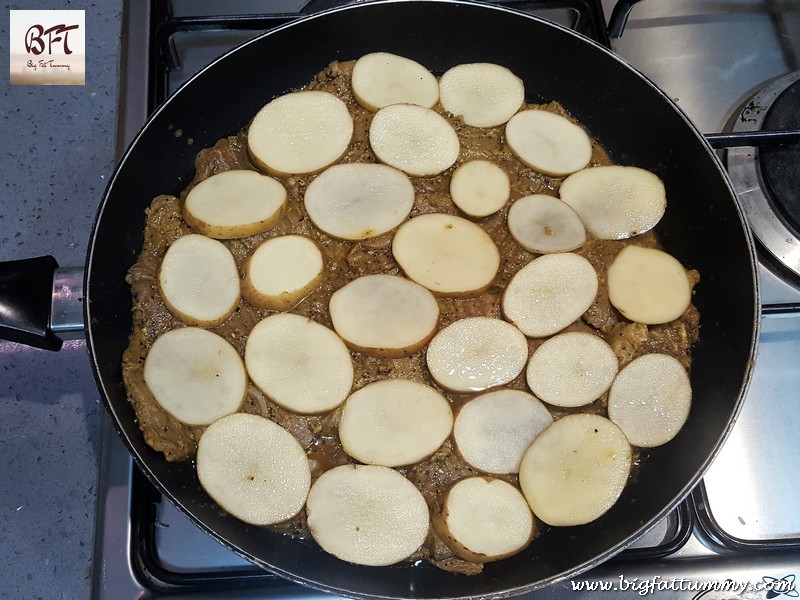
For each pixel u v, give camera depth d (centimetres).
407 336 31
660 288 33
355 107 37
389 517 29
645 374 31
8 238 35
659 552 28
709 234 32
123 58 37
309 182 35
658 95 33
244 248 34
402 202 34
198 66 38
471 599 24
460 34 36
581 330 33
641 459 31
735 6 38
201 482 29
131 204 33
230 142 36
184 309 32
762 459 30
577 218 34
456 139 36
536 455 30
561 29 34
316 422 31
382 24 35
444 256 33
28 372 33
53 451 31
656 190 34
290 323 32
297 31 34
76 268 29
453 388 31
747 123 35
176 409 30
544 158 36
